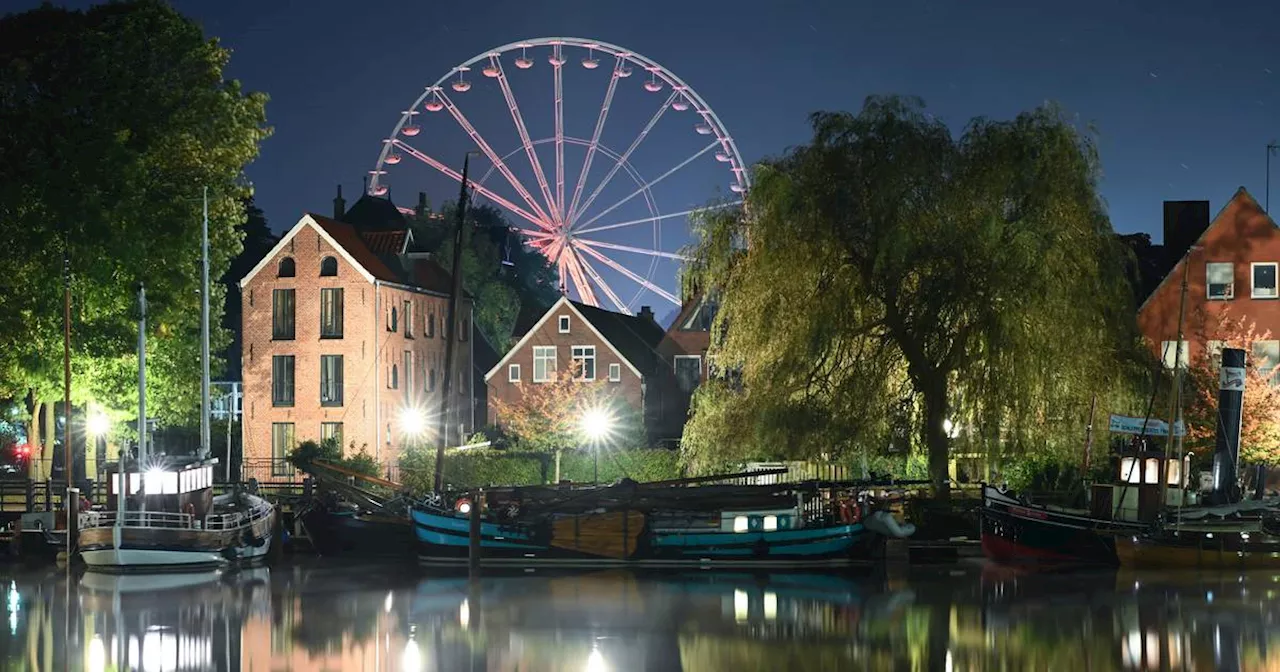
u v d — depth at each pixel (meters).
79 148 64.44
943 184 55.53
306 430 86.62
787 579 52.50
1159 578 51.56
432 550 56.00
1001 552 56.16
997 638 41.00
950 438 56.91
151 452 67.50
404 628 42.97
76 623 44.00
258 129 72.19
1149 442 56.50
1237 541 52.78
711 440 58.50
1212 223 72.50
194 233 68.12
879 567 55.09
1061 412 54.16
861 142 56.12
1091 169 55.88
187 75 69.31
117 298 66.00
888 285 55.62
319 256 87.19
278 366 87.50
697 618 44.22
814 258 56.16
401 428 89.94
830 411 56.12
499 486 59.56
